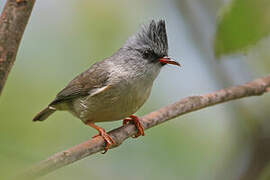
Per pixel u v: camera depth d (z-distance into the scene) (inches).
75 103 427.8
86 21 561.6
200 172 497.4
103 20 561.6
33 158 196.4
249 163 490.6
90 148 326.3
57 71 523.5
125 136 372.2
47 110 442.9
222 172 502.6
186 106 394.0
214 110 559.2
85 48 548.1
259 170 479.2
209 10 546.0
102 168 394.0
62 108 450.9
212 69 552.7
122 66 403.5
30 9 215.5
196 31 550.0
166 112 390.3
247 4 252.1
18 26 212.4
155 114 391.2
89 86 406.3
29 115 454.6
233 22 258.7
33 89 494.6
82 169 284.0
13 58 213.3
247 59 542.9
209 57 548.4
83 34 556.1
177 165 490.0
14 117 435.8
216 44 268.5
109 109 402.6
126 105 399.9
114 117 413.1
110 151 467.2
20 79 495.5
